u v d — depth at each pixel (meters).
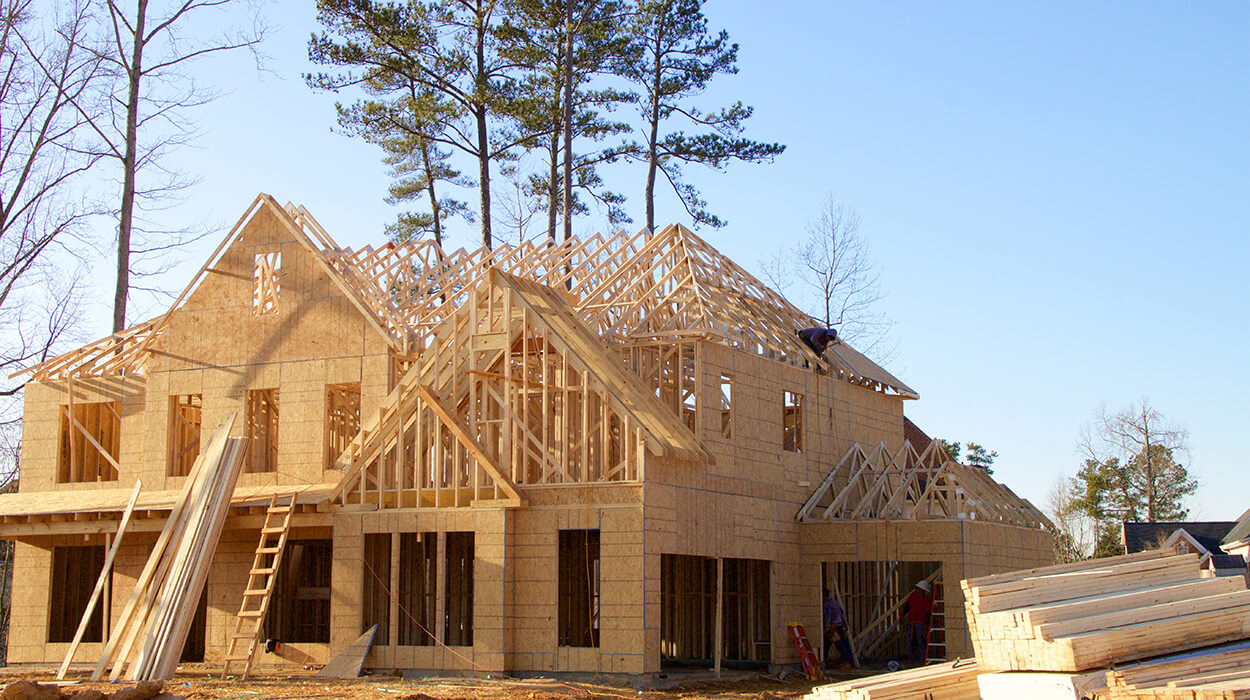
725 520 20.47
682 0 34.16
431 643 20.38
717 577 20.16
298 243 22.45
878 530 22.19
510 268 25.28
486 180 34.69
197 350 22.77
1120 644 10.71
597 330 21.28
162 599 17.20
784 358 23.61
